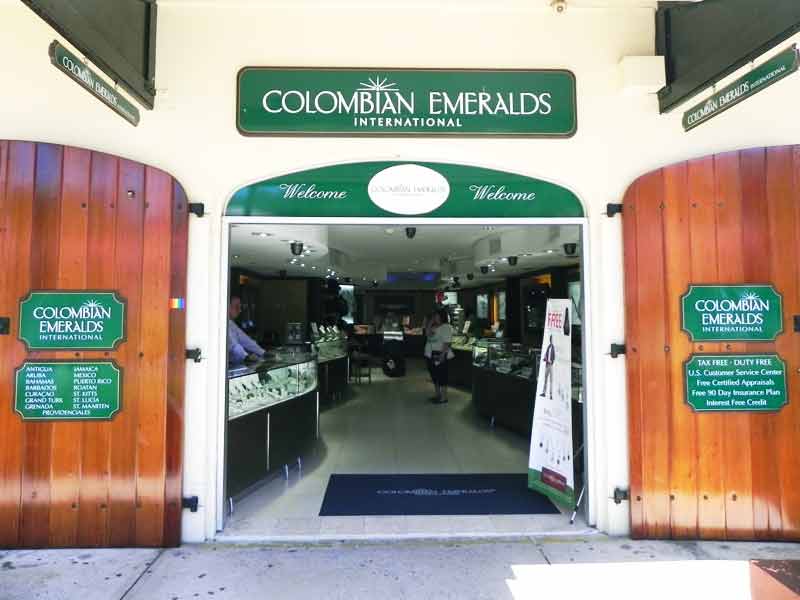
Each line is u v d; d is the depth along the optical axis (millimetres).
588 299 3312
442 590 2531
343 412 7098
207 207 3184
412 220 3295
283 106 3258
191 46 3223
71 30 2277
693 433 3111
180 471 3037
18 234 2963
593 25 3342
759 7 2494
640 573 2693
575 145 3307
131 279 3039
